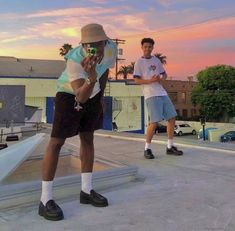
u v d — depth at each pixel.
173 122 5.95
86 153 3.60
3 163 4.40
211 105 58.25
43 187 3.32
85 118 3.52
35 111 15.55
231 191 3.96
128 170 4.35
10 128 12.41
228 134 42.28
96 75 3.09
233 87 58.59
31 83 37.97
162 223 3.12
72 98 3.30
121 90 41.34
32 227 3.07
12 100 14.14
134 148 6.77
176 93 64.75
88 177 3.62
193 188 4.09
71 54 3.21
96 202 3.53
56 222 3.18
